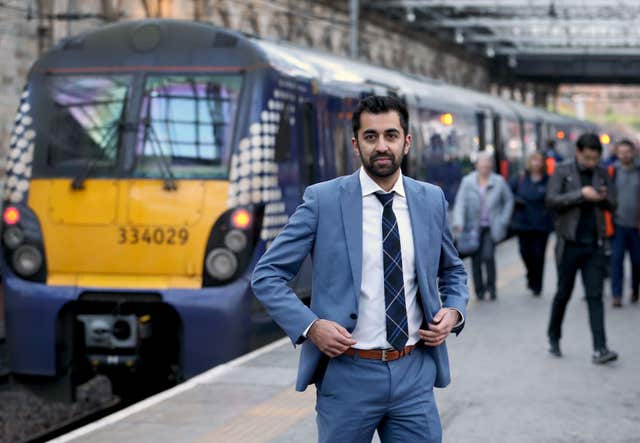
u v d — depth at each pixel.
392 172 3.76
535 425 6.54
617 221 11.90
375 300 3.79
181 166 9.05
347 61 13.19
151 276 8.91
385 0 36.56
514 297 12.61
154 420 6.54
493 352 8.98
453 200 18.27
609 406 7.05
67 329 9.09
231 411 6.75
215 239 8.85
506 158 24.34
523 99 69.25
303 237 3.85
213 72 9.23
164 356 9.17
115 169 9.12
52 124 9.39
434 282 3.88
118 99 9.30
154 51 9.38
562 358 8.71
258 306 9.05
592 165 8.38
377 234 3.80
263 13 29.09
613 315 11.26
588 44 48.84
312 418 6.58
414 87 16.19
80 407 10.26
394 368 3.79
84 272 9.03
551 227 12.67
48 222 9.14
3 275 9.26
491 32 46.72
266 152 9.12
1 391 10.29
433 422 3.88
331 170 10.88
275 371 7.93
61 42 9.71
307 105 10.18
